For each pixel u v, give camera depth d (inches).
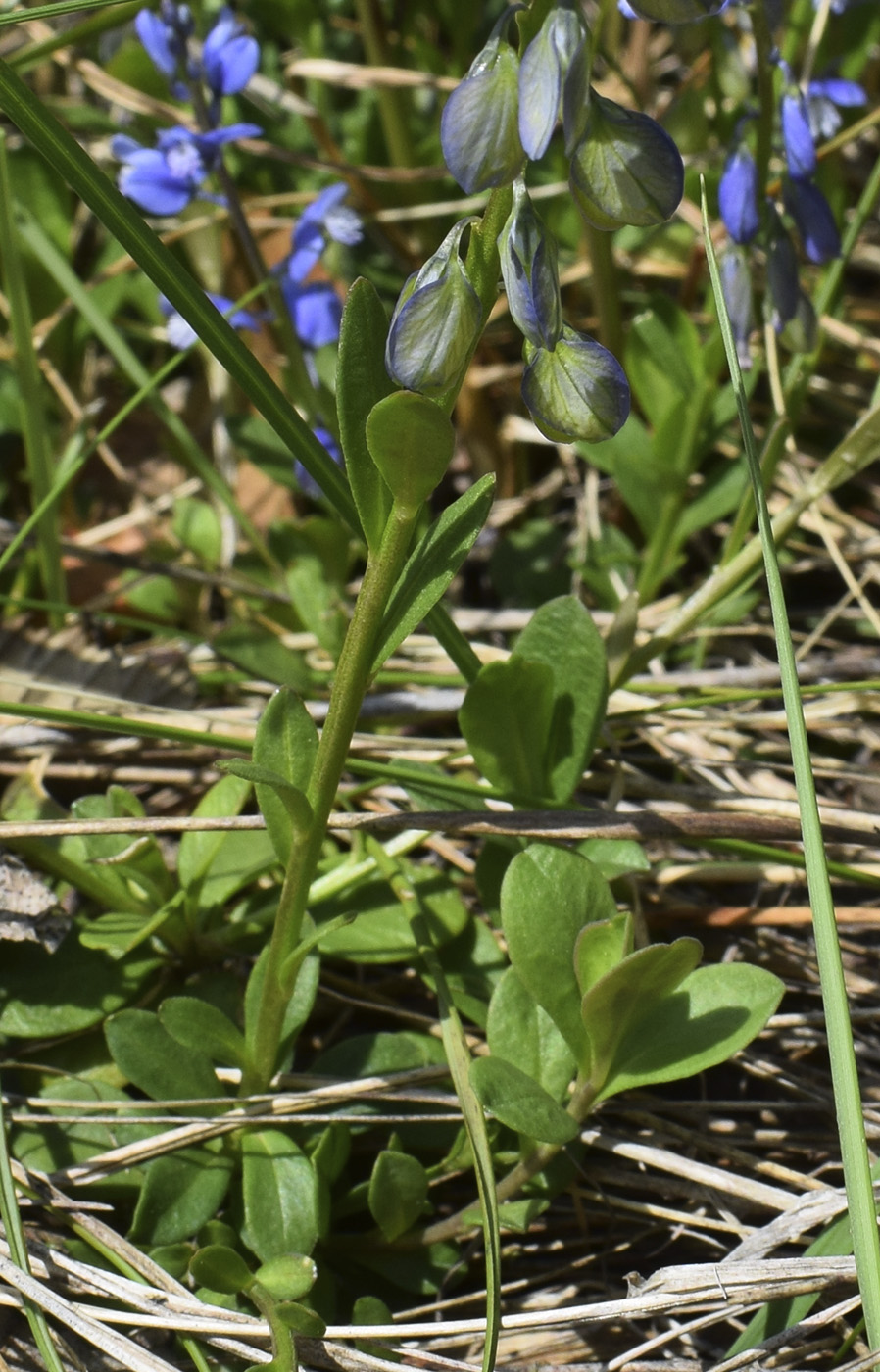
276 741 9.8
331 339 12.8
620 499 15.7
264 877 11.1
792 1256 10.1
